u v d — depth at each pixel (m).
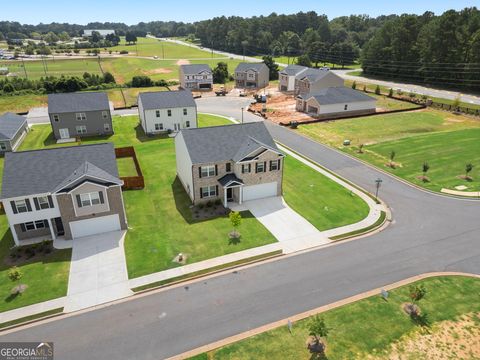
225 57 182.62
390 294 24.81
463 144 54.34
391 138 58.53
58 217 31.86
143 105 61.41
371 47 124.75
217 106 84.12
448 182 42.19
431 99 84.62
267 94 97.62
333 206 37.25
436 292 25.00
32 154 32.59
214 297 24.78
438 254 29.50
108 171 32.91
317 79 88.88
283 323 22.34
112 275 27.12
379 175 44.72
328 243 31.06
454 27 97.94
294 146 55.22
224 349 20.50
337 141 57.44
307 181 43.00
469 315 22.86
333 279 26.50
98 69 149.38
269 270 27.56
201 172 36.44
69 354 20.47
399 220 34.78
